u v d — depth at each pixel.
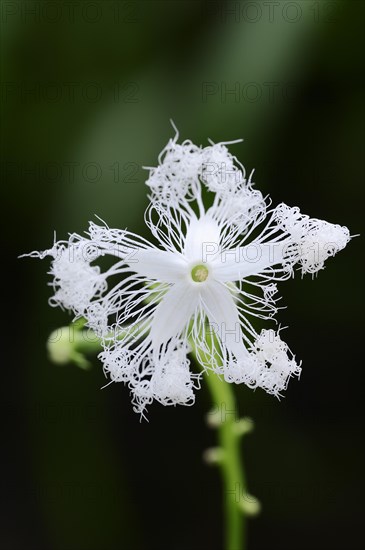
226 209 0.25
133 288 0.28
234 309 0.25
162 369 0.25
